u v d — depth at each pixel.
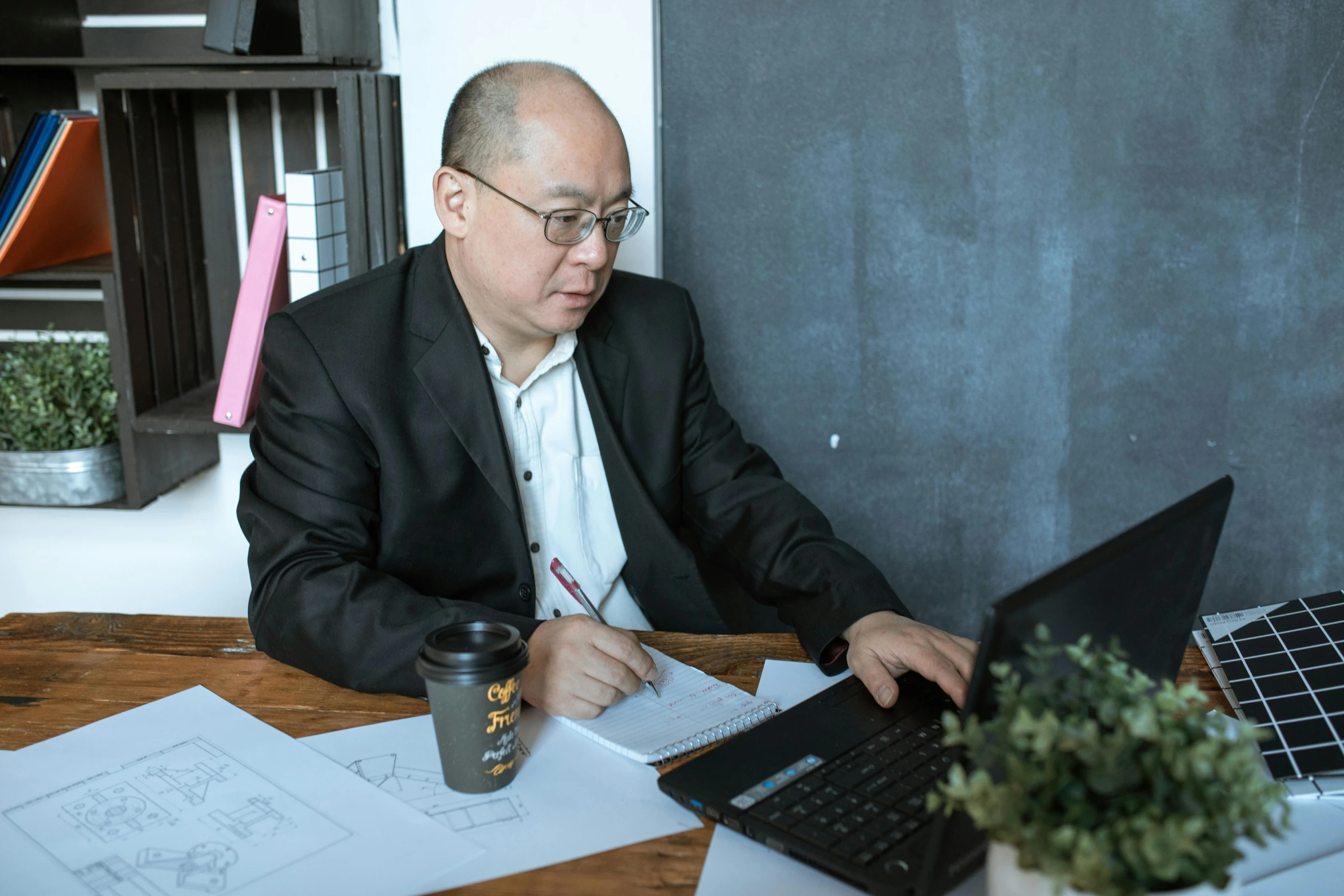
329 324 1.28
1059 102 1.81
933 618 2.07
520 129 1.17
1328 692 0.92
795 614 1.19
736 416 2.00
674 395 1.50
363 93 1.72
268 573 1.14
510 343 1.38
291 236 1.67
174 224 1.91
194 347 2.00
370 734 0.94
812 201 1.89
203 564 2.16
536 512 1.46
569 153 1.17
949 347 1.93
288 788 0.84
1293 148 1.80
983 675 0.59
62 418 1.85
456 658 0.80
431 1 1.79
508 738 0.83
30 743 0.91
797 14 1.81
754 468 1.53
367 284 1.34
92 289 2.04
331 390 1.25
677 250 1.93
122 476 1.90
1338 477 1.93
